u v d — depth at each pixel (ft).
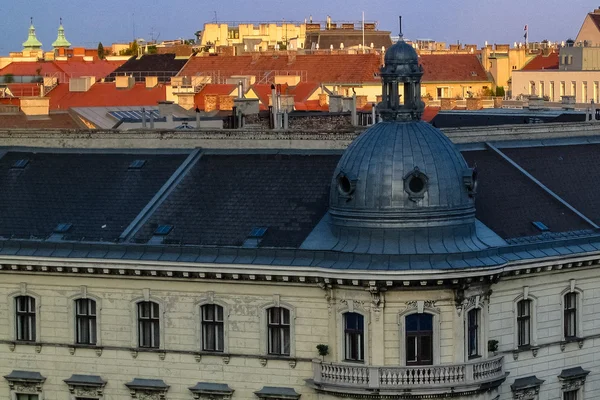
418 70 327.88
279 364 327.26
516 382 338.54
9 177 367.45
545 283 340.80
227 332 330.54
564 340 346.13
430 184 316.60
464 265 313.94
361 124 518.37
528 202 350.84
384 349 317.01
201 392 332.60
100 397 341.62
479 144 370.12
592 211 361.71
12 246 344.49
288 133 353.10
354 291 317.01
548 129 385.29
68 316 342.23
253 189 342.64
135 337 337.52
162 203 345.92
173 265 329.11
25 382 346.33
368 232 317.01
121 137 369.50
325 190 336.90
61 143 375.45
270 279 323.78
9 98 654.53
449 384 317.63
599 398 353.92
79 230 344.69
